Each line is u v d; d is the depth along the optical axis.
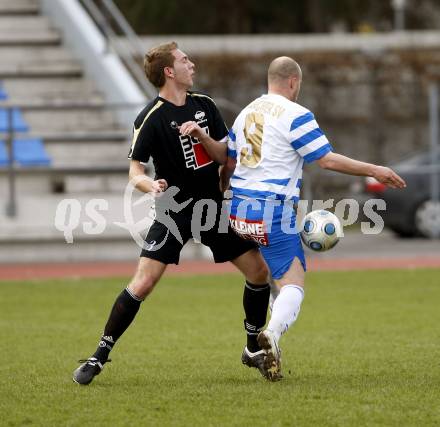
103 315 38.91
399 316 37.59
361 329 34.59
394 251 64.25
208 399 23.20
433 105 71.38
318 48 100.44
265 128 24.48
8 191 61.56
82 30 73.31
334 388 24.33
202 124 25.39
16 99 70.19
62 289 46.97
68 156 65.25
